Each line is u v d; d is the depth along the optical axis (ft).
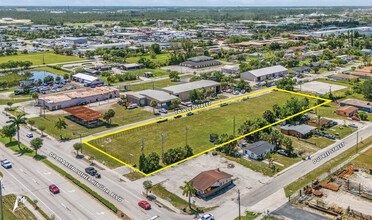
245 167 333.01
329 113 502.79
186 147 360.07
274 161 345.72
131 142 395.75
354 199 273.95
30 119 476.13
